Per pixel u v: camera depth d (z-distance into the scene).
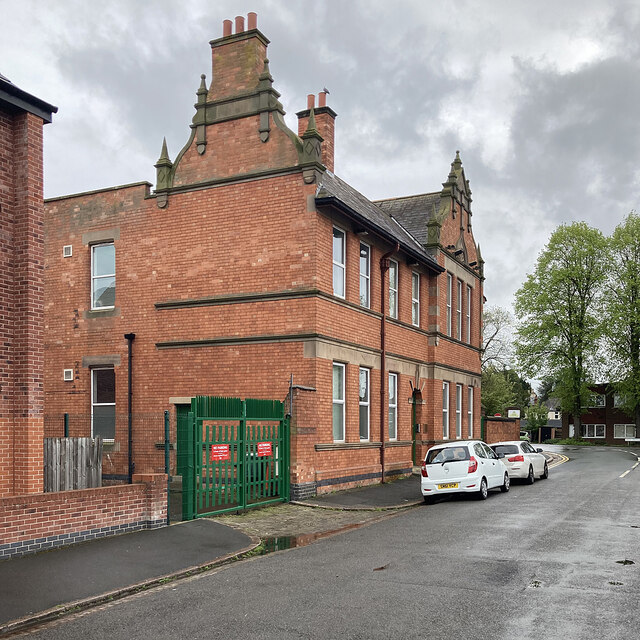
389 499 17.78
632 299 58.81
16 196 12.10
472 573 9.06
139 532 11.56
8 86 11.45
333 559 10.17
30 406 11.77
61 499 10.31
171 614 7.43
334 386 19.12
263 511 15.09
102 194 21.50
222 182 19.38
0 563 9.21
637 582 8.55
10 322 11.92
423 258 24.02
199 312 19.44
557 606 7.46
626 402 64.38
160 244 20.31
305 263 17.97
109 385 21.11
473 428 30.41
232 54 19.88
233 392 18.66
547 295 59.00
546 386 110.25
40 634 6.87
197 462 13.47
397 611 7.31
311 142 18.20
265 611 7.41
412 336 24.19
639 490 19.97
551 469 29.77
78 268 21.73
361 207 21.92
